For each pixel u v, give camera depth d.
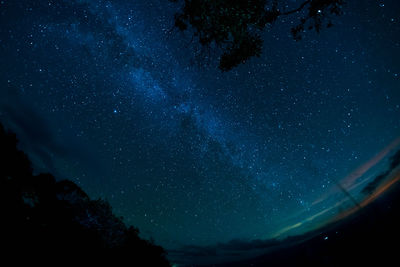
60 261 9.04
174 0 5.36
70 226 11.23
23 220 9.65
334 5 5.34
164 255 16.14
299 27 5.93
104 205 14.88
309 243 46.62
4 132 12.68
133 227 15.88
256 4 4.89
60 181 13.73
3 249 7.84
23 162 12.37
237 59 5.83
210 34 5.50
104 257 11.20
